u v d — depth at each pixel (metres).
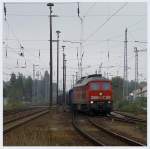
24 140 24.28
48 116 49.88
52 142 24.16
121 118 46.44
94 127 34.91
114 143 24.09
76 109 62.97
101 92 51.94
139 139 26.64
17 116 52.59
